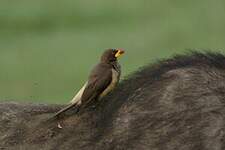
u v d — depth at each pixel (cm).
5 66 3588
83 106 1386
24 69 3538
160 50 3609
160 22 4122
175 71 1364
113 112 1370
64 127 1414
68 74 3394
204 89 1333
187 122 1315
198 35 3888
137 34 3878
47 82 3306
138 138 1330
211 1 4375
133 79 1391
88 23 4281
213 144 1295
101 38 3900
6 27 4269
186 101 1330
